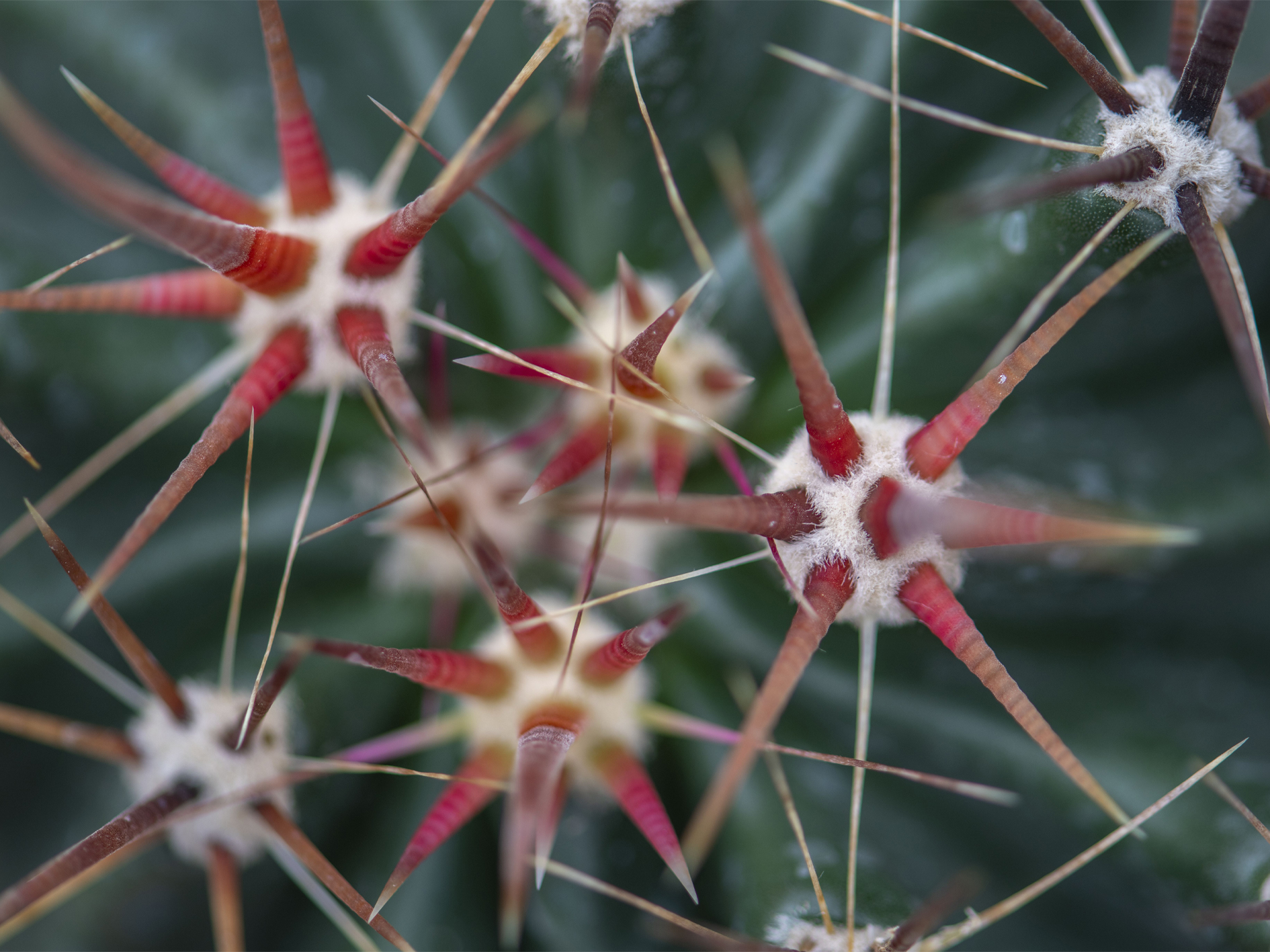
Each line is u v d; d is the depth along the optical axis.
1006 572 0.15
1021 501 0.15
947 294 0.15
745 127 0.16
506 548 0.16
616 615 0.16
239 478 0.17
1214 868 0.15
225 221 0.14
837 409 0.14
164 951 0.16
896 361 0.16
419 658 0.14
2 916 0.14
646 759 0.15
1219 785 0.15
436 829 0.15
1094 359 0.15
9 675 0.16
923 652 0.16
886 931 0.15
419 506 0.16
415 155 0.16
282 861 0.15
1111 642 0.16
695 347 0.16
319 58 0.17
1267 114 0.15
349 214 0.15
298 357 0.15
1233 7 0.14
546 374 0.14
